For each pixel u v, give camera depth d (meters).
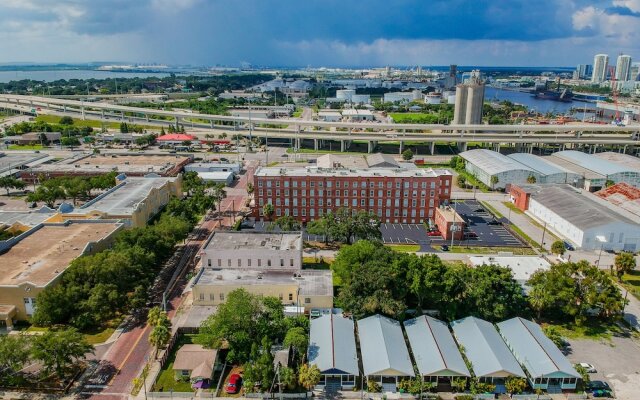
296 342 95.56
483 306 110.62
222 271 127.62
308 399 88.88
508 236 176.75
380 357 95.44
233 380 92.00
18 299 110.19
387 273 112.50
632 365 99.62
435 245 166.38
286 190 186.50
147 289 126.25
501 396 90.31
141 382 91.50
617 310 112.25
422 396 89.44
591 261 155.38
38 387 89.69
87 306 107.62
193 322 111.38
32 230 144.38
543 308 115.12
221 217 194.00
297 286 118.88
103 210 164.50
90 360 98.50
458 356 97.19
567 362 95.25
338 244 164.62
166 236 145.00
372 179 184.25
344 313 116.56
